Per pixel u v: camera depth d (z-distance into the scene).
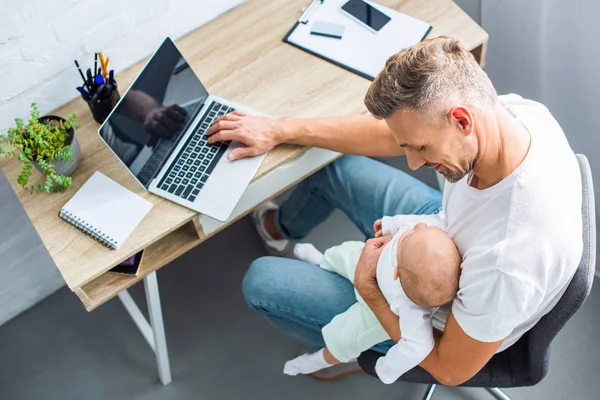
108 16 1.48
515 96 1.12
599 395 1.76
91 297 1.39
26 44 1.40
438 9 1.60
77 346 1.94
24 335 1.96
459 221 1.11
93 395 1.86
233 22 1.64
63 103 1.56
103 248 1.32
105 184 1.39
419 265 1.11
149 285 1.52
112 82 1.45
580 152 1.88
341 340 1.35
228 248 2.07
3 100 1.46
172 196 1.37
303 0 1.66
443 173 1.05
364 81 1.51
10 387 1.88
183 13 1.60
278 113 1.47
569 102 1.82
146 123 1.36
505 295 1.01
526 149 1.01
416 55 0.94
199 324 1.95
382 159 2.21
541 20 1.72
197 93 1.48
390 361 1.23
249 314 1.96
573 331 1.85
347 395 1.81
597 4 1.54
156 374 1.88
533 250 0.99
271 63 1.55
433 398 1.80
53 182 1.38
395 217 1.38
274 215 1.94
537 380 1.26
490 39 1.95
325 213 1.73
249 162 1.40
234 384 1.85
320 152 1.47
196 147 1.43
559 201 1.00
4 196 1.63
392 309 1.24
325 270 1.46
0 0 1.30
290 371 1.71
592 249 1.07
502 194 1.01
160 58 1.40
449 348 1.13
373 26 1.58
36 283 1.95
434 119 0.94
